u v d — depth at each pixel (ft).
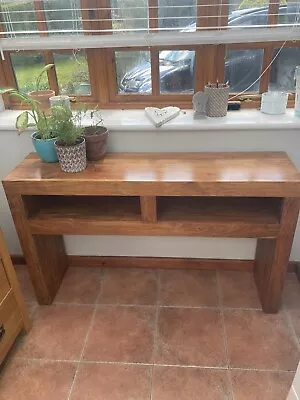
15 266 6.53
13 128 5.16
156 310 5.48
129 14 4.78
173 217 4.77
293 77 5.11
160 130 5.03
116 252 6.33
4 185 4.51
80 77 5.37
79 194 4.48
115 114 5.35
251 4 4.58
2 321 4.48
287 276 5.99
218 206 5.00
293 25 4.54
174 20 4.76
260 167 4.55
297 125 4.79
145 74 5.27
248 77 5.17
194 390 4.31
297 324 5.14
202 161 4.81
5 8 4.80
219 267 6.24
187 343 4.91
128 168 4.68
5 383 4.49
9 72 5.36
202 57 5.02
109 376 4.52
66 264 6.40
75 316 5.43
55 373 4.58
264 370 4.51
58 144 4.51
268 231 4.61
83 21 4.86
